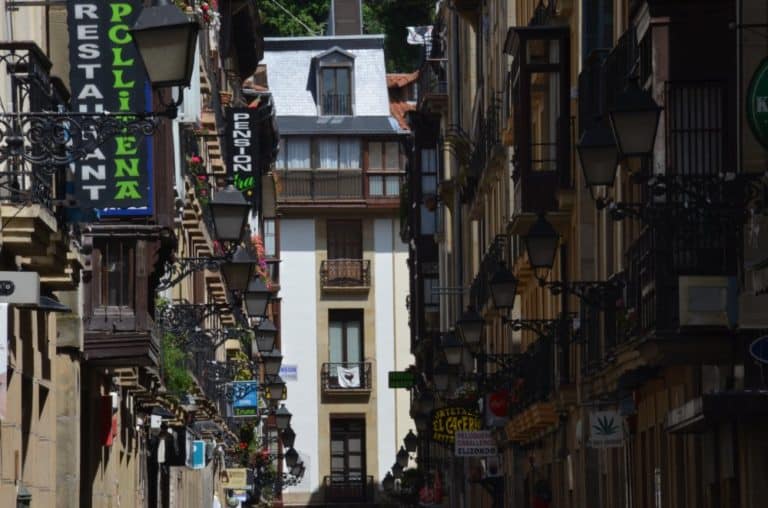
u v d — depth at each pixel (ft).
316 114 475.72
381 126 472.44
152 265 150.61
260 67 474.08
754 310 107.04
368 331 470.80
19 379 117.29
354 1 496.64
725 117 124.36
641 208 114.93
